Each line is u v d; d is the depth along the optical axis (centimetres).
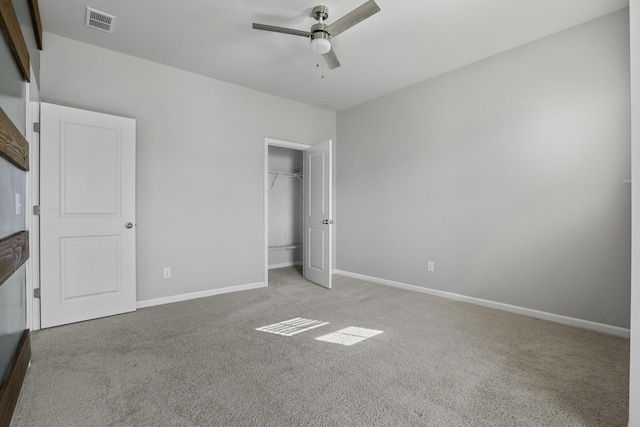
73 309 269
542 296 283
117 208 291
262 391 168
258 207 405
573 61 266
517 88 298
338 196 492
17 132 151
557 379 181
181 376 183
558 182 274
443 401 160
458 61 327
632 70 125
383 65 336
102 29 268
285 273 494
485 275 321
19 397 160
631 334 126
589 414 150
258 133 406
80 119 272
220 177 373
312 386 174
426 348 222
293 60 325
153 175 327
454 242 346
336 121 493
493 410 153
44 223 255
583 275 261
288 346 225
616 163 246
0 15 125
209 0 234
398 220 404
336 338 239
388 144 416
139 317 286
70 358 204
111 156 288
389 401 160
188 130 350
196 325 266
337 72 353
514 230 300
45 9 241
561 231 272
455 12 246
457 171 343
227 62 329
